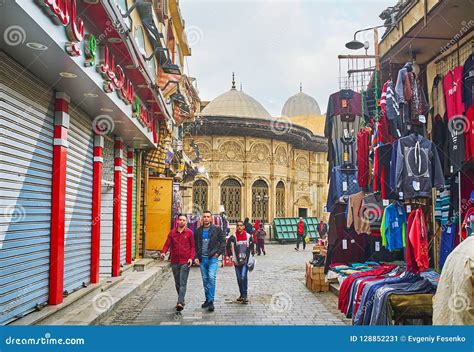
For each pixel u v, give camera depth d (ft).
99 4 17.19
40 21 13.79
